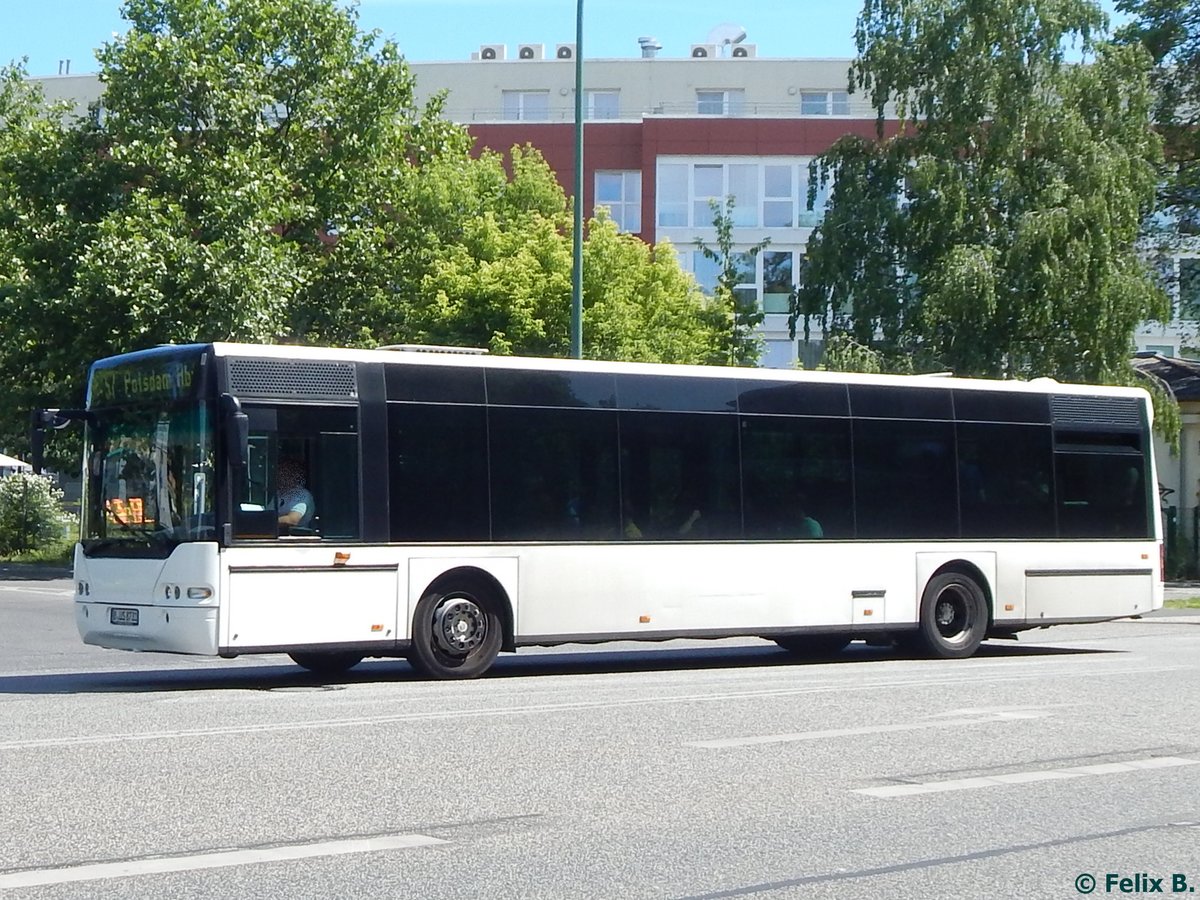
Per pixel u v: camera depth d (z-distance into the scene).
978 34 42.59
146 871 7.41
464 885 7.23
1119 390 22.08
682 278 48.44
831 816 8.97
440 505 16.81
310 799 9.28
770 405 19.16
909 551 19.95
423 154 52.12
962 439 20.58
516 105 86.31
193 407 15.80
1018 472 21.02
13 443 51.97
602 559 17.73
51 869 7.43
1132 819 8.99
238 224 43.09
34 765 10.41
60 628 25.95
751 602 18.70
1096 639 24.72
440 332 44.38
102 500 16.53
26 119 56.44
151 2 47.34
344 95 49.06
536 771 10.36
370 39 50.31
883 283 42.72
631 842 8.21
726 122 73.44
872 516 19.73
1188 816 9.10
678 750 11.33
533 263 43.88
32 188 47.00
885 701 14.57
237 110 45.41
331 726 12.50
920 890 7.25
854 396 19.80
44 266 45.53
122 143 45.59
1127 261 42.50
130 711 13.55
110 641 16.27
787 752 11.30
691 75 85.62
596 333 43.50
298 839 8.17
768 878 7.44
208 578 15.45
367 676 17.88
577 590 17.56
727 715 13.42
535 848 8.04
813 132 73.12
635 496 18.05
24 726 12.41
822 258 43.38
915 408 20.27
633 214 74.94
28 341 46.28
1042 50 42.84
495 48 92.31
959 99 42.28
